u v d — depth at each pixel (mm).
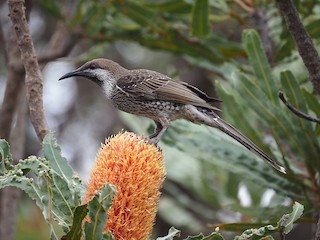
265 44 11656
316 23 10867
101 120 17500
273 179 9367
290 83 9039
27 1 11156
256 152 9234
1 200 11547
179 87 10633
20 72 11188
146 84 10805
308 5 11344
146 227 6434
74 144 17062
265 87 9203
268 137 11281
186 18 12547
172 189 12656
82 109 17562
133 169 6391
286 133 9094
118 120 17266
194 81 17297
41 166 6301
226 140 9875
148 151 6516
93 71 11367
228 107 9547
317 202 9180
